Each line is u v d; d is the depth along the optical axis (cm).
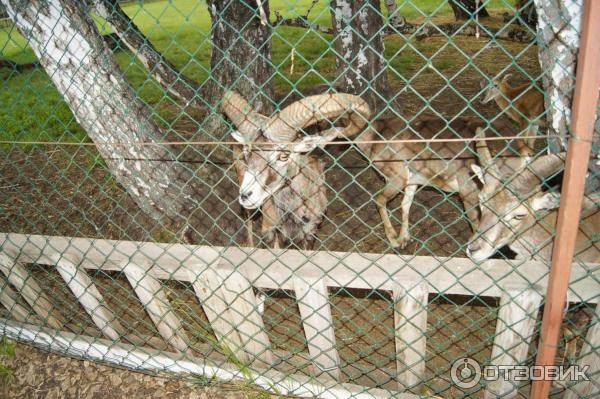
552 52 265
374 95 614
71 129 799
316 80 961
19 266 341
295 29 1440
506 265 240
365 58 585
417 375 293
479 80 911
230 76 591
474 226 462
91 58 411
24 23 385
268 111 619
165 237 493
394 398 300
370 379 329
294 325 394
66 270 318
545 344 208
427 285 241
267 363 328
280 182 396
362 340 372
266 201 445
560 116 283
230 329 312
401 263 252
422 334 260
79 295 335
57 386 357
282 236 491
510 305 233
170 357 340
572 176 166
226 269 273
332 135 380
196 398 332
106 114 436
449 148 468
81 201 571
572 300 228
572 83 263
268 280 270
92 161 662
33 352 382
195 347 354
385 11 989
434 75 966
